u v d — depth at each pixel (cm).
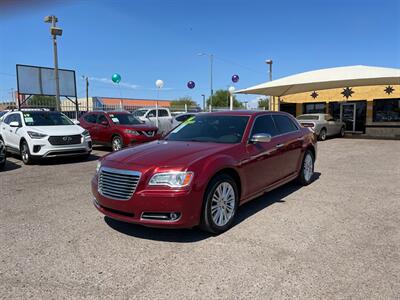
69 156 1023
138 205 392
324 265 344
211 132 535
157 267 345
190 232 438
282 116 642
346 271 331
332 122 1898
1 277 328
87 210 534
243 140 499
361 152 1264
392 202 568
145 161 415
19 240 416
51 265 352
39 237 425
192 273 332
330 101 2359
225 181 436
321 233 430
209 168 411
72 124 1119
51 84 2116
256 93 2220
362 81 1697
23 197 616
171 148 466
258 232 435
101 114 1335
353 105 2281
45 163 1020
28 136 972
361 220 479
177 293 298
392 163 988
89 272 337
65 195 630
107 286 311
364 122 2242
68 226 463
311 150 709
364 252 373
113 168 418
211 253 375
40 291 304
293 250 380
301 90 2125
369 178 768
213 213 420
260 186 519
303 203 563
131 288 307
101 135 1303
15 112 1116
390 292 295
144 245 399
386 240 407
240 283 313
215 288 305
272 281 315
